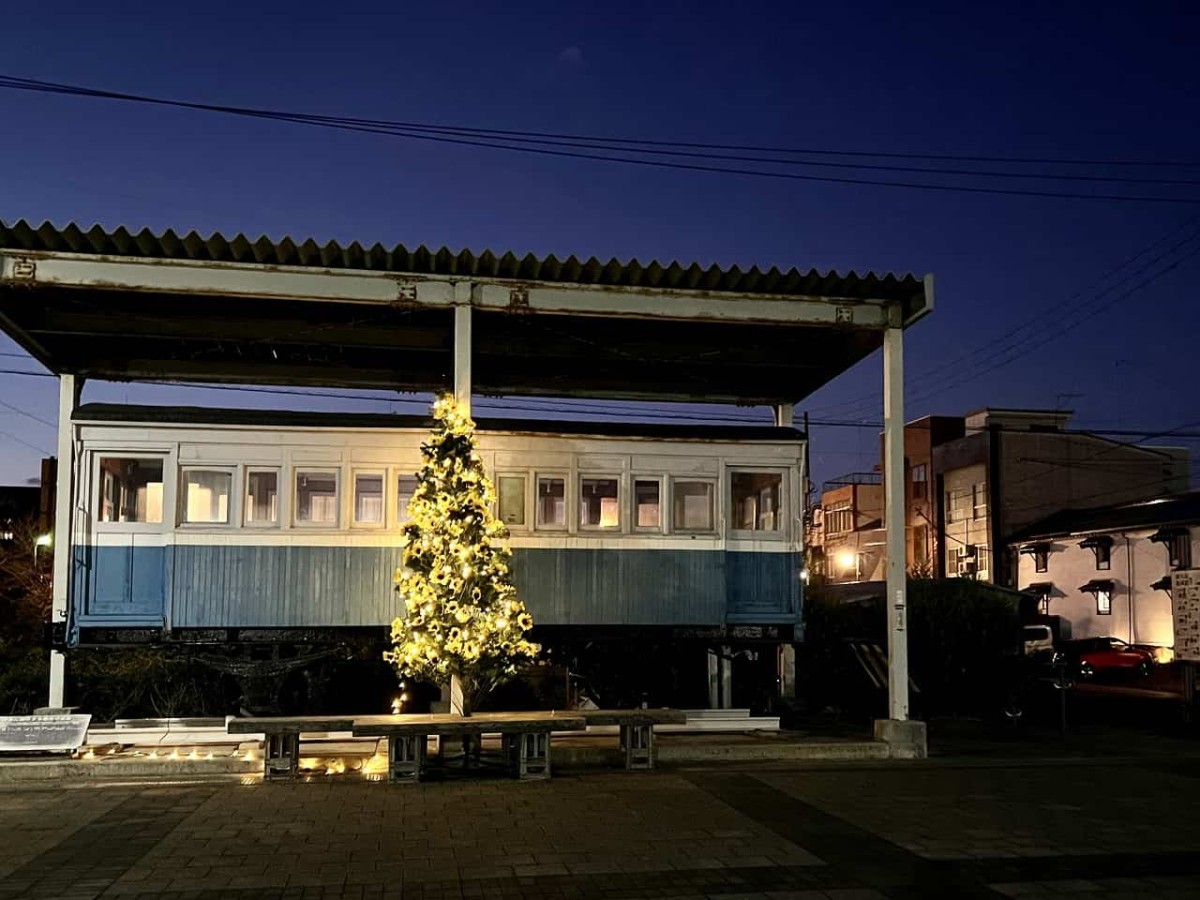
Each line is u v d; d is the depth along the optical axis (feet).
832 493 182.19
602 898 21.47
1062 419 154.81
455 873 23.07
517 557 41.47
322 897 21.39
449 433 36.70
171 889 21.85
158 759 34.58
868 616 57.82
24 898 21.21
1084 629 126.82
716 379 51.49
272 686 42.19
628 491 42.73
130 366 46.09
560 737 41.73
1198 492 121.39
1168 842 26.63
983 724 54.70
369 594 40.16
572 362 48.26
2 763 34.01
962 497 151.02
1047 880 23.17
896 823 28.37
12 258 35.96
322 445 40.55
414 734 32.68
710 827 27.50
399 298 38.22
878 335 43.62
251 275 37.42
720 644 44.34
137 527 39.42
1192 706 54.08
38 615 72.49
